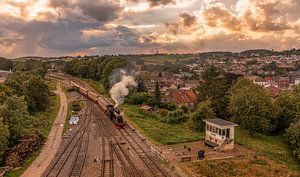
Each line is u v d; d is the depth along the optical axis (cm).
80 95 11825
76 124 7150
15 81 7925
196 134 6375
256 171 4516
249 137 6216
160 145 5631
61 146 5431
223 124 5438
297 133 5356
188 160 4784
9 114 5238
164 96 10719
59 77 18088
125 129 6750
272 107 6419
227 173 4431
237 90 7181
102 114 8394
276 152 5369
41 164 4516
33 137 5422
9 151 4762
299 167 4825
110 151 5175
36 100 8094
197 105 8012
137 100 9931
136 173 4194
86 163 4584
